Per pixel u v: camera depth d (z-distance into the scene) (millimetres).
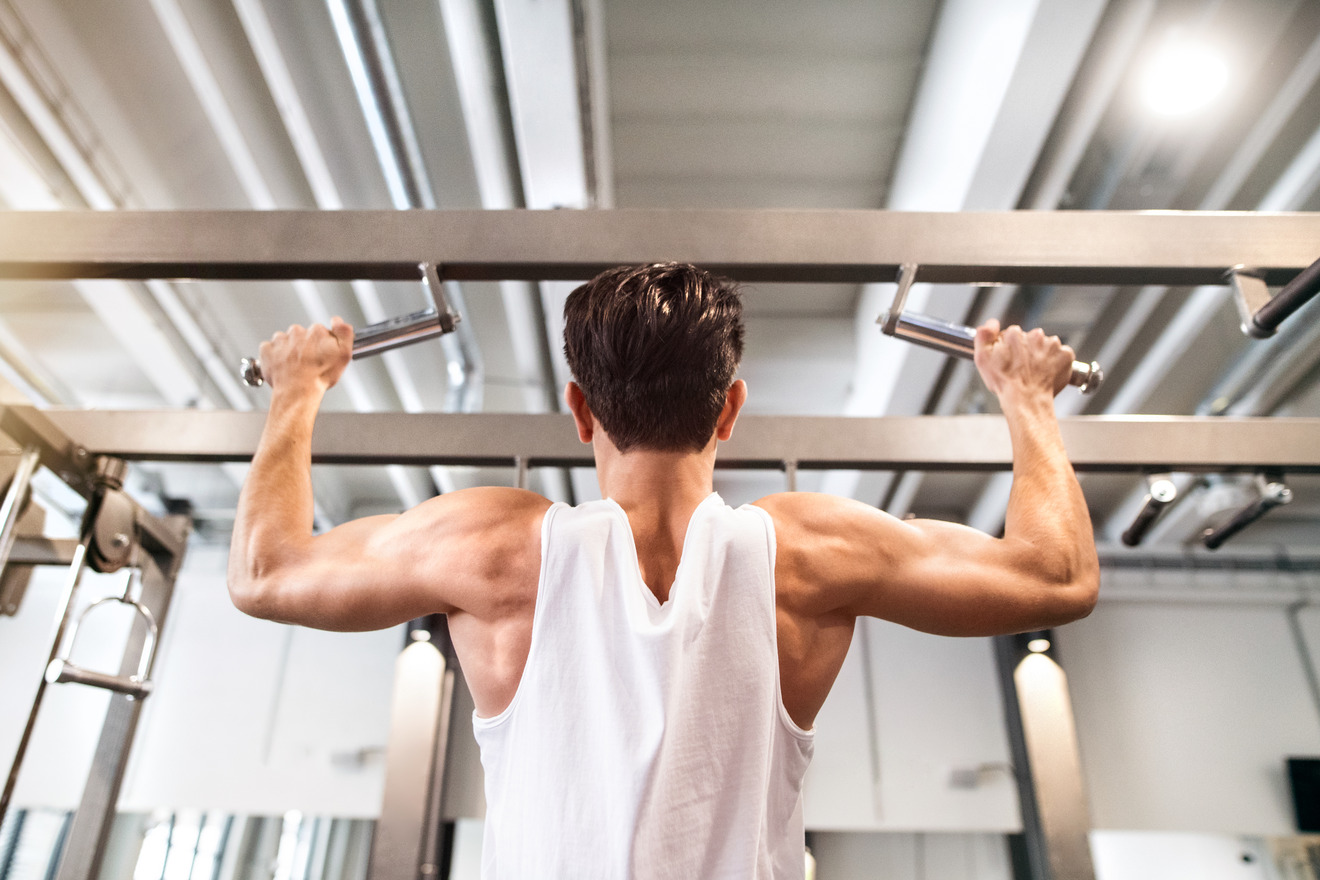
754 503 794
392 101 2162
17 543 2277
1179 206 2719
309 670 5355
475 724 722
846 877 5672
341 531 805
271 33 2059
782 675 727
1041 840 4695
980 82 2174
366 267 1414
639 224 1426
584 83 2041
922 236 1420
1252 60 2186
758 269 1422
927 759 5094
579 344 781
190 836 5773
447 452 1760
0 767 5055
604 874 602
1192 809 4941
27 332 3639
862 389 3652
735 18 2484
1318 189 2613
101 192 2637
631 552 695
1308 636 5312
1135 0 1977
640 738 626
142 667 1839
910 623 776
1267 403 3707
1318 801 4805
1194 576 5355
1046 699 4652
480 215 1428
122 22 2270
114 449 1818
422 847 4504
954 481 5066
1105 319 3275
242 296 3361
